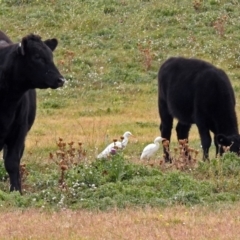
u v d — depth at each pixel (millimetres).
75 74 98125
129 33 109250
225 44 104562
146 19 112875
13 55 45344
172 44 105125
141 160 55812
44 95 91938
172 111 64625
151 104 87938
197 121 61781
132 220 36562
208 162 51000
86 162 49812
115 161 47281
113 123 78000
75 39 107812
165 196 42594
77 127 76125
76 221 36656
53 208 40406
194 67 63062
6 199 42344
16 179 46250
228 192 44062
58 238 33312
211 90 60750
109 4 117750
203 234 33625
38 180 47844
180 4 116438
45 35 108250
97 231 34406
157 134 72750
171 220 36438
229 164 49438
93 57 102875
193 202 41312
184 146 51844
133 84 95688
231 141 56656
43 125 77375
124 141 57375
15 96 45469
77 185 43844
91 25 111625
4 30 109062
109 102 89250
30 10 116125
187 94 62406
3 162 51344
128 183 45094
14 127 46219
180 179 44938
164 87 65438
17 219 37344
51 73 45438
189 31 108438
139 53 103438
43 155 61312
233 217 37250
